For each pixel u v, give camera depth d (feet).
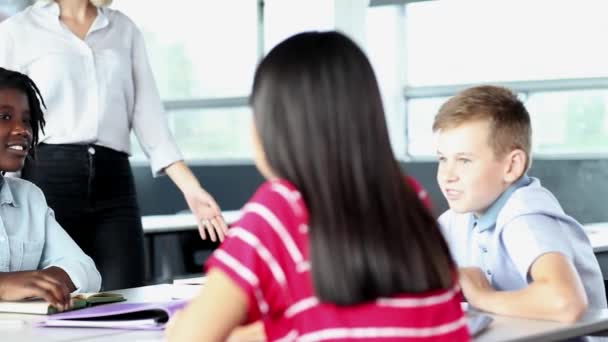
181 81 28.99
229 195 27.35
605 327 6.51
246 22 27.58
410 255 4.34
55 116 10.61
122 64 11.02
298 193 4.41
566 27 20.95
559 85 21.07
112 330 6.34
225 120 28.43
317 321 4.33
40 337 6.16
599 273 7.47
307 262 4.33
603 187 20.52
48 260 8.55
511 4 21.80
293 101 4.36
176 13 28.68
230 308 4.34
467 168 7.41
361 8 24.21
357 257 4.25
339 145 4.33
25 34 10.64
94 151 10.74
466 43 22.75
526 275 6.97
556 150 21.42
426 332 4.44
